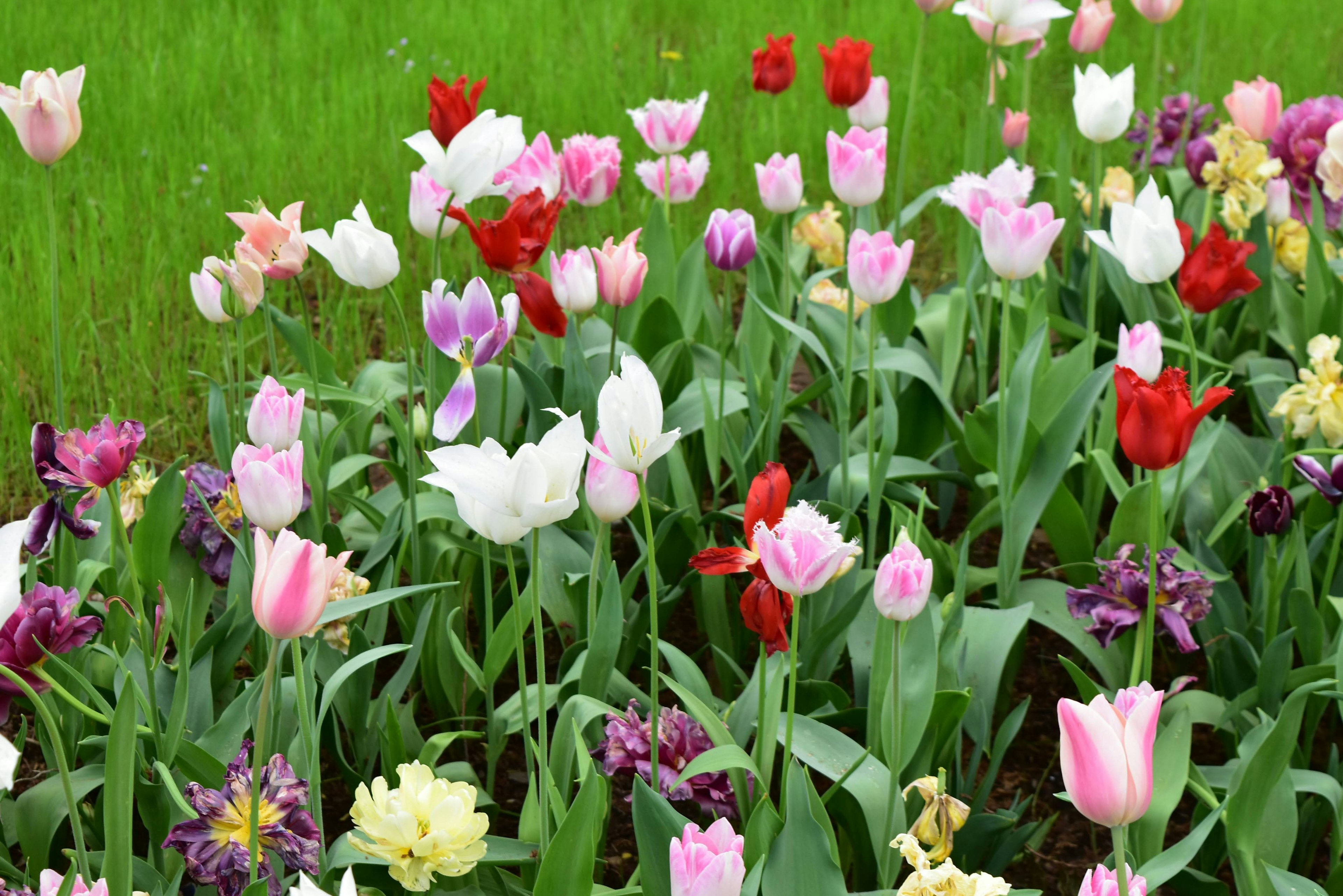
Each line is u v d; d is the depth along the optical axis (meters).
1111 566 2.29
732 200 5.41
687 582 2.70
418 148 2.43
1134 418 1.87
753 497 1.71
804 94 6.73
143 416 3.81
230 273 2.44
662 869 1.64
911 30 7.36
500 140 2.45
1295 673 2.31
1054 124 6.05
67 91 2.06
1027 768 2.62
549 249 2.71
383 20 7.25
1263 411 3.44
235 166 5.15
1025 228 2.40
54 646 1.76
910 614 1.70
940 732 2.12
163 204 4.83
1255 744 2.11
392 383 3.15
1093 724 1.22
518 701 2.32
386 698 2.23
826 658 2.49
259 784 1.48
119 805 1.53
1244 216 3.69
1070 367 2.92
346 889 0.90
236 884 1.61
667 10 8.15
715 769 1.75
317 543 2.55
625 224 5.01
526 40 7.16
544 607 2.56
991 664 2.37
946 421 3.24
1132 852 2.03
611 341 3.05
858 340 3.35
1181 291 2.67
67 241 4.52
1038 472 2.64
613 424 1.47
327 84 6.36
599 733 2.24
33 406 3.85
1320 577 2.85
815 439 3.12
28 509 3.45
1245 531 2.96
